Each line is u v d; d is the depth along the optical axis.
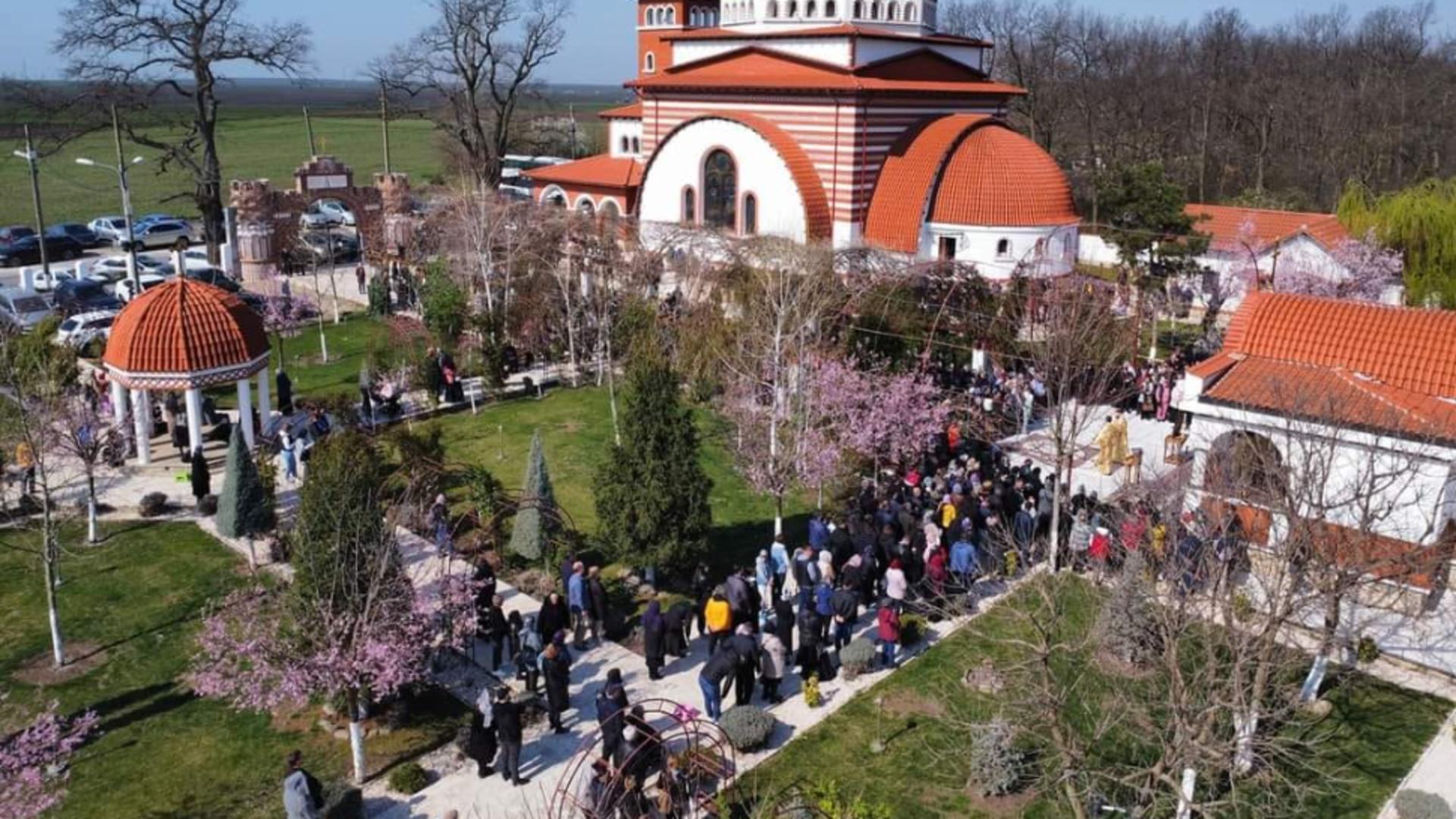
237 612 20.02
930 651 23.28
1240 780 18.17
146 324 31.78
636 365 24.92
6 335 32.00
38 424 27.33
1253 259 44.88
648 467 24.17
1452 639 22.33
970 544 24.25
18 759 16.09
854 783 19.06
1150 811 16.95
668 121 53.00
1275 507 19.02
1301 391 22.91
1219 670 18.58
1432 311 26.33
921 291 37.91
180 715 21.12
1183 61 117.50
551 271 43.50
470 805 18.56
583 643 23.45
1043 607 20.06
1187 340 46.56
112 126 55.19
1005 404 35.44
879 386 30.62
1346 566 18.02
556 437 36.09
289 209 62.00
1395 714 21.06
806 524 29.41
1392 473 19.25
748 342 33.69
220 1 59.12
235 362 32.47
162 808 18.50
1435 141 86.25
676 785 17.94
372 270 61.75
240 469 26.62
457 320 43.09
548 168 63.06
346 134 170.38
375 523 19.88
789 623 22.42
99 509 30.47
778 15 51.19
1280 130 93.31
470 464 31.81
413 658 19.58
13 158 122.81
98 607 25.28
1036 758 19.05
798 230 47.19
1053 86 96.06
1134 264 48.25
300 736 20.55
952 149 47.25
